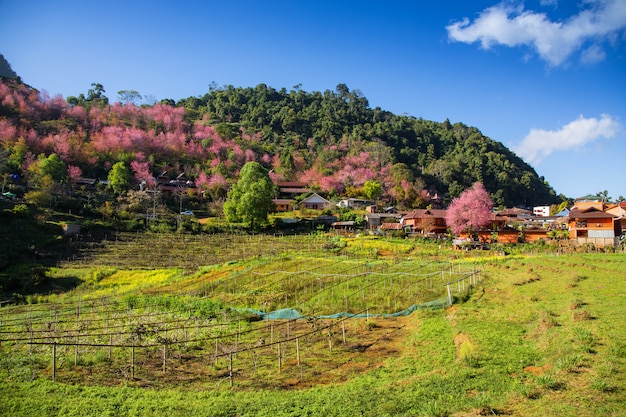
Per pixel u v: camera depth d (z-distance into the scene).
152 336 25.86
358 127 177.25
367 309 30.89
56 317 30.44
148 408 15.08
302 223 87.12
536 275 37.19
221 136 151.00
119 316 32.09
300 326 28.48
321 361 21.22
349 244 65.44
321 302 35.00
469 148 181.38
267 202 81.31
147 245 64.25
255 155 142.25
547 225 93.62
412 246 64.56
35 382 17.94
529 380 15.62
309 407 14.79
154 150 126.88
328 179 126.62
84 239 64.06
